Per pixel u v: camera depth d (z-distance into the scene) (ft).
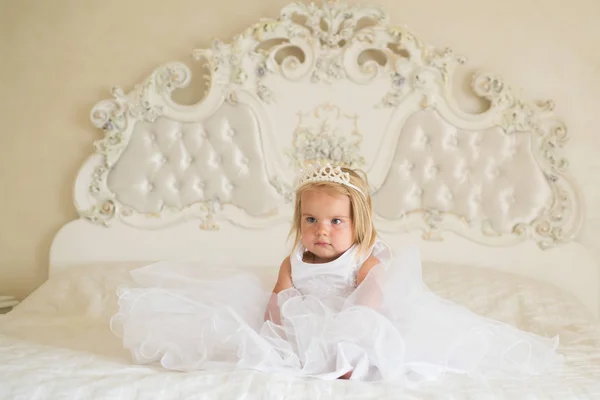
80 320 8.07
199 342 5.33
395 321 5.61
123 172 9.68
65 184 10.09
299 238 6.49
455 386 5.10
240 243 9.55
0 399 4.41
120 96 9.63
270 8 9.95
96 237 9.70
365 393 4.74
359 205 6.14
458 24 9.75
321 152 9.55
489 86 9.37
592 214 9.50
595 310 9.25
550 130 9.30
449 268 8.86
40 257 10.18
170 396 4.53
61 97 10.08
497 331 5.80
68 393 4.48
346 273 6.07
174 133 9.66
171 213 9.68
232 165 9.55
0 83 10.12
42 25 10.14
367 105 9.52
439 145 9.38
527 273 9.27
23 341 6.56
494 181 9.35
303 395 4.64
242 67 9.56
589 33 9.57
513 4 9.68
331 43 9.49
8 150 10.13
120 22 10.09
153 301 5.56
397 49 9.57
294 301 5.63
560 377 5.52
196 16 10.03
